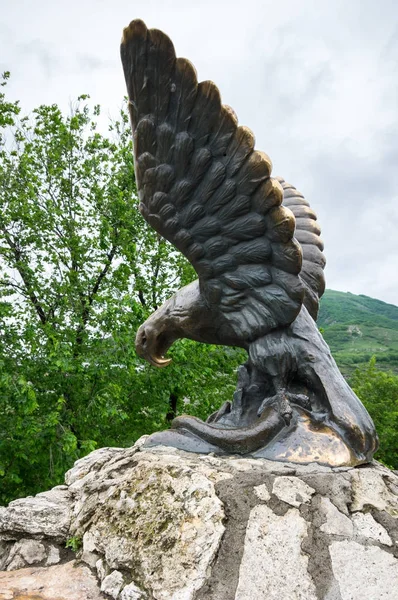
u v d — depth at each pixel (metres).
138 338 3.25
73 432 8.63
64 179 9.42
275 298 2.60
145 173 2.49
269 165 2.37
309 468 2.24
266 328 2.66
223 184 2.45
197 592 1.74
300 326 2.75
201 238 2.60
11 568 2.22
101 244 9.27
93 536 2.16
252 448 2.42
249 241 2.57
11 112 9.30
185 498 2.05
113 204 9.30
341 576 1.75
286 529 1.90
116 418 8.84
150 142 2.42
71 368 7.79
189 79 2.28
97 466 2.74
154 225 2.62
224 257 2.63
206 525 1.92
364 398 18.47
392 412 16.58
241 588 1.73
